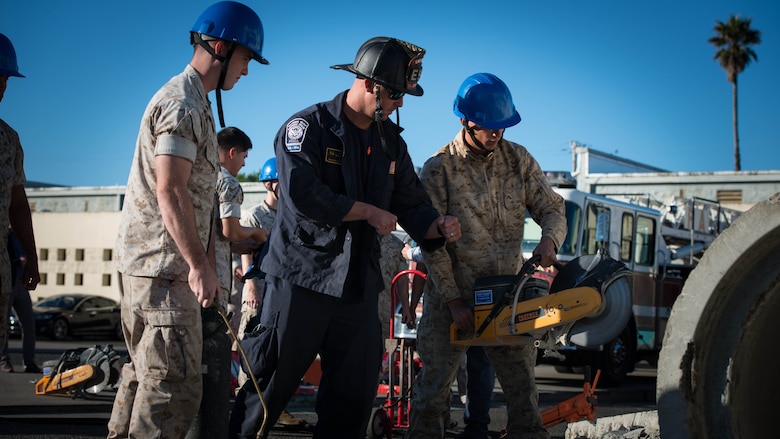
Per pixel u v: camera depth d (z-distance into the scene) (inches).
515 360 163.6
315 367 243.1
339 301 139.4
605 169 1396.4
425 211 149.1
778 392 114.8
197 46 129.3
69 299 920.3
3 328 164.2
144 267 122.2
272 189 249.9
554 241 161.3
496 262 165.8
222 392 136.1
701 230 595.8
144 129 123.5
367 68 136.9
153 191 123.4
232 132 217.2
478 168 166.2
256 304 245.1
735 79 1996.8
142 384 122.3
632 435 183.6
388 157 144.7
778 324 107.8
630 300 140.9
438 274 158.4
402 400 212.1
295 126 137.3
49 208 1822.1
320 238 137.3
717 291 101.7
